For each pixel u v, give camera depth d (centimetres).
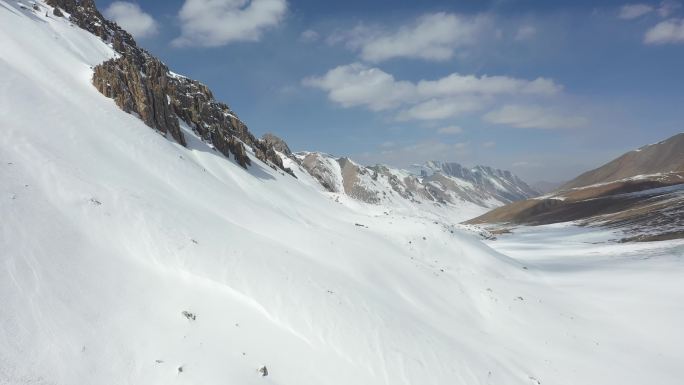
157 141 3822
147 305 1756
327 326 1978
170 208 2556
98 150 2972
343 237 3553
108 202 2286
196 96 6819
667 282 4059
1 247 1611
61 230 1906
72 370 1328
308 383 1645
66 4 6981
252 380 1541
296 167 9425
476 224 18062
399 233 4169
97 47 6066
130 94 4362
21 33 4650
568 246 7881
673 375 2491
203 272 2073
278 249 2628
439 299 2986
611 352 2719
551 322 3044
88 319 1552
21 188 1998
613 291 3881
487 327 2841
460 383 1972
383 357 1925
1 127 2439
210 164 4456
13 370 1220
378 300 2461
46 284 1594
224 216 3127
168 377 1441
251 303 1966
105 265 1869
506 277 3978
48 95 3341
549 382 2273
